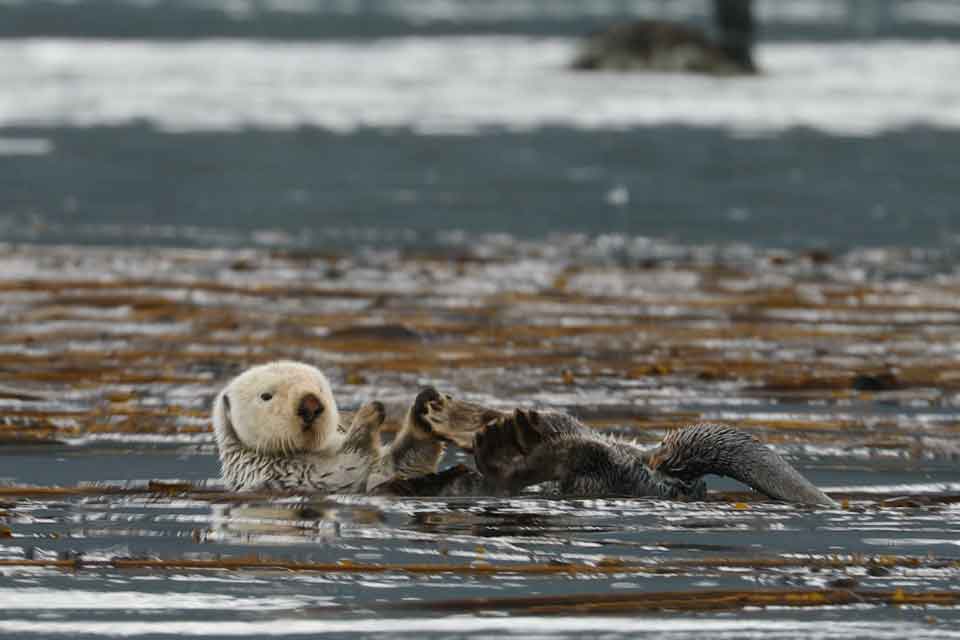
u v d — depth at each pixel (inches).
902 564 661.9
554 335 1359.5
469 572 645.3
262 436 788.6
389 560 663.1
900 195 2529.5
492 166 2938.0
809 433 1005.2
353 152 3157.0
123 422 1019.3
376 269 1740.9
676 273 1732.3
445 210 2346.2
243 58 6378.0
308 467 789.2
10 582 630.5
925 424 1034.1
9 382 1143.0
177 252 1865.2
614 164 2967.5
